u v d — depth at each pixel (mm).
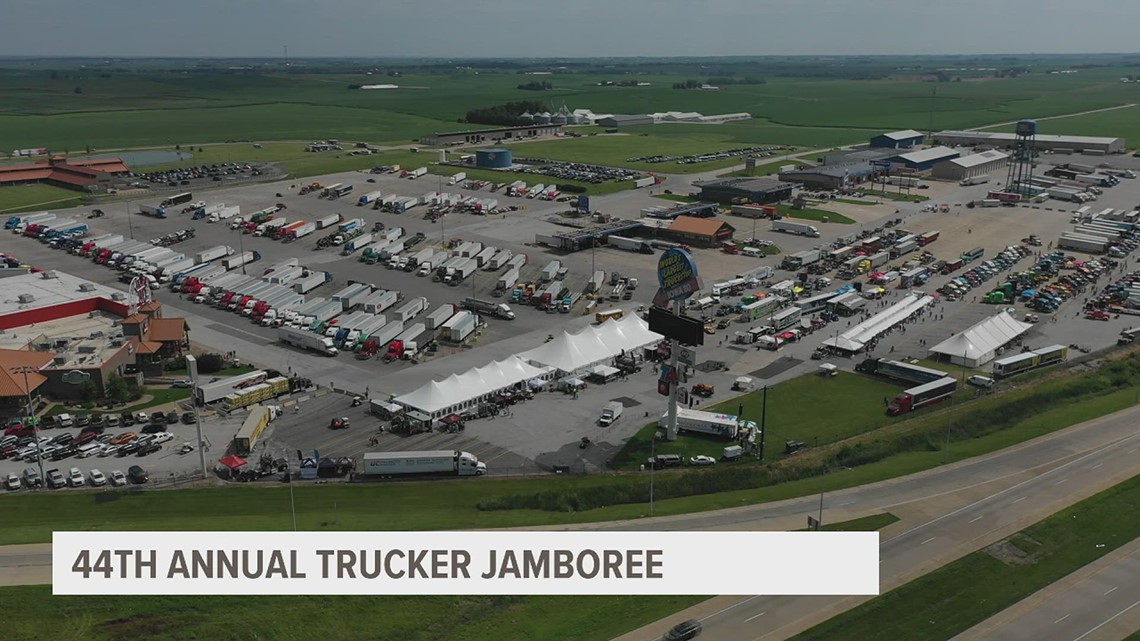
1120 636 64562
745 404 109625
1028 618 66625
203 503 84188
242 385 110938
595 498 86312
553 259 184000
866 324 136875
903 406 106250
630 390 114750
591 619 66312
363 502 84812
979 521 80750
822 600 68562
